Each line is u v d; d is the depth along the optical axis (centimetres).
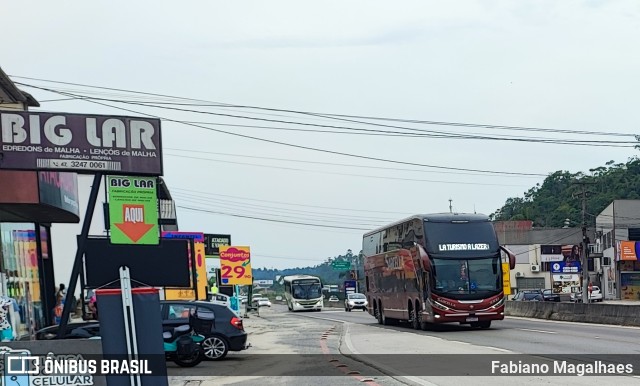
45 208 1923
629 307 2936
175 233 3375
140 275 1498
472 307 2777
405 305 3189
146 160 1406
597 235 8844
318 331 3191
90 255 1429
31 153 1352
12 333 1575
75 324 1655
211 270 5525
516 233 9688
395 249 3350
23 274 2102
